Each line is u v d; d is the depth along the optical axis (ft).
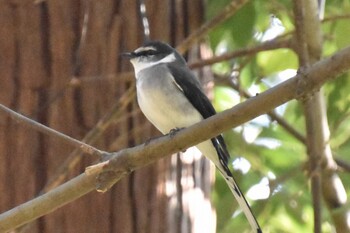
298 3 34.76
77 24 36.76
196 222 36.78
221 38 41.39
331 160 37.17
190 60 39.27
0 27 36.68
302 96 24.26
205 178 37.63
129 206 35.58
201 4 39.01
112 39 36.76
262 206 40.50
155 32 37.60
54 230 35.12
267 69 46.57
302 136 42.27
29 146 36.01
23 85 36.29
